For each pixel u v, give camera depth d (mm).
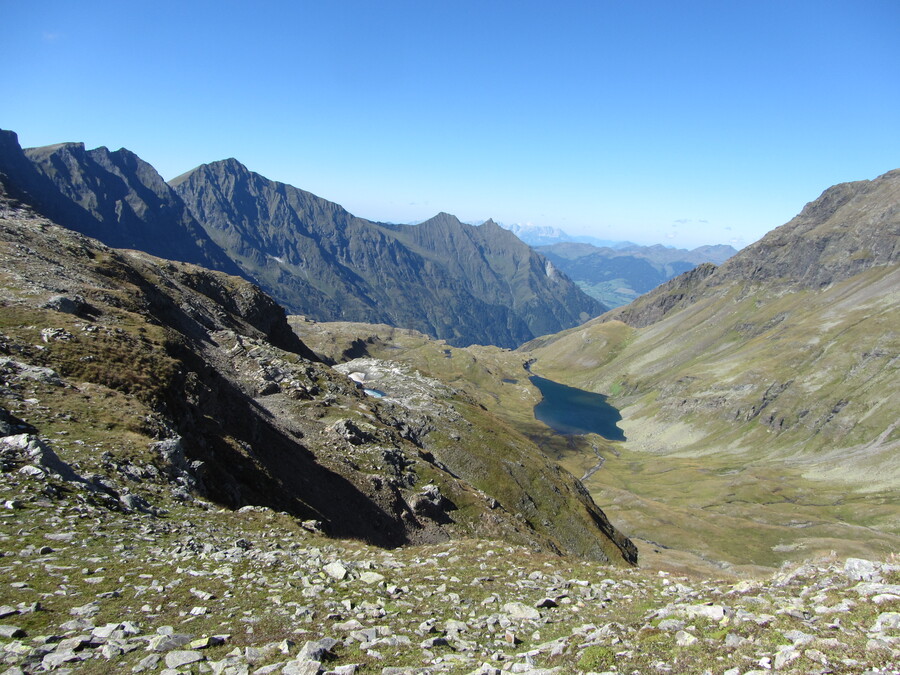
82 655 12562
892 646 11070
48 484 23359
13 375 34375
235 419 58094
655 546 181875
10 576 16219
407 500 75562
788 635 12594
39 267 69750
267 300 168750
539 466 147625
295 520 33094
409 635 15859
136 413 36406
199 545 22812
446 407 168875
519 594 21641
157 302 95000
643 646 13844
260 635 14656
